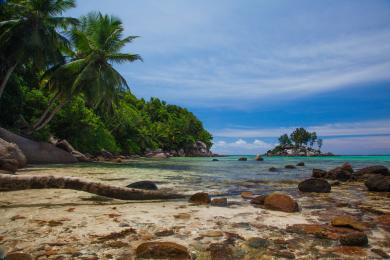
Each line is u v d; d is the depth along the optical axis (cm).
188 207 452
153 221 353
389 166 2502
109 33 2603
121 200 504
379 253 248
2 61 2231
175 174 1243
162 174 1223
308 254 244
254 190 713
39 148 2011
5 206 429
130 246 259
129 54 2594
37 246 253
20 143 1905
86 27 2791
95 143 3638
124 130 5400
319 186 690
